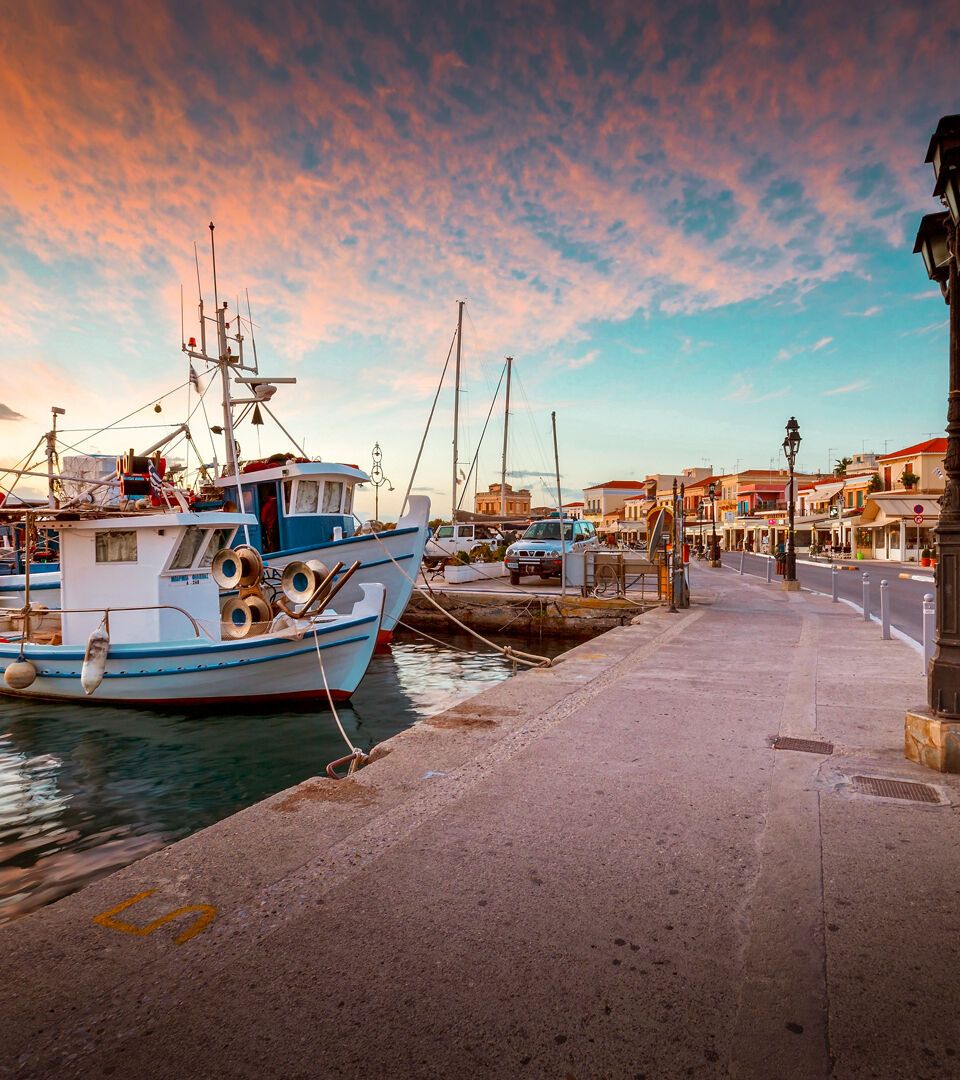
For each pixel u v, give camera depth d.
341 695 11.58
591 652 9.83
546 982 2.34
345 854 3.35
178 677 10.92
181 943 2.58
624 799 4.09
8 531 24.39
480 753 5.02
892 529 47.84
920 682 7.54
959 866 3.21
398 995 2.28
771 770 4.62
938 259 4.79
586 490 117.94
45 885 5.40
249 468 18.25
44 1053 2.01
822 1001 2.24
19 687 11.18
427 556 32.28
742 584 25.42
